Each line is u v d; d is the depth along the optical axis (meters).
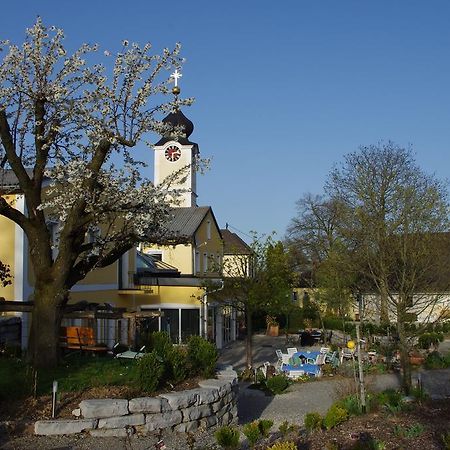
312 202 51.16
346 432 9.36
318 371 22.38
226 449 7.84
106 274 22.83
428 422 9.79
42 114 11.71
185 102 11.75
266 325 44.66
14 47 11.55
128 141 11.53
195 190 41.75
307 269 50.12
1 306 14.15
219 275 26.45
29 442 8.59
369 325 30.38
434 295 18.12
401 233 17.59
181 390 10.91
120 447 8.78
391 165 28.30
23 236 16.41
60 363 11.62
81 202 11.52
